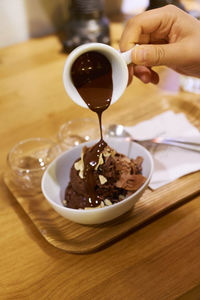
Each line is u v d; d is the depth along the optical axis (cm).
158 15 44
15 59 72
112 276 33
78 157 42
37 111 57
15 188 43
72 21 71
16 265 35
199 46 41
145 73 50
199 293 33
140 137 47
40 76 66
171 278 32
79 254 35
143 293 31
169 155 45
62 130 48
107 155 38
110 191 38
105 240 36
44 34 81
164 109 53
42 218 39
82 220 35
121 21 83
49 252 36
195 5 86
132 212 38
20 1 74
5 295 32
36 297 32
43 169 42
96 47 34
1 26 75
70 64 34
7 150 49
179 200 39
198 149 44
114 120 52
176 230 37
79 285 32
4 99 61
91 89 36
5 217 40
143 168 40
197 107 52
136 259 34
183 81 60
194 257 34
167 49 40
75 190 39
